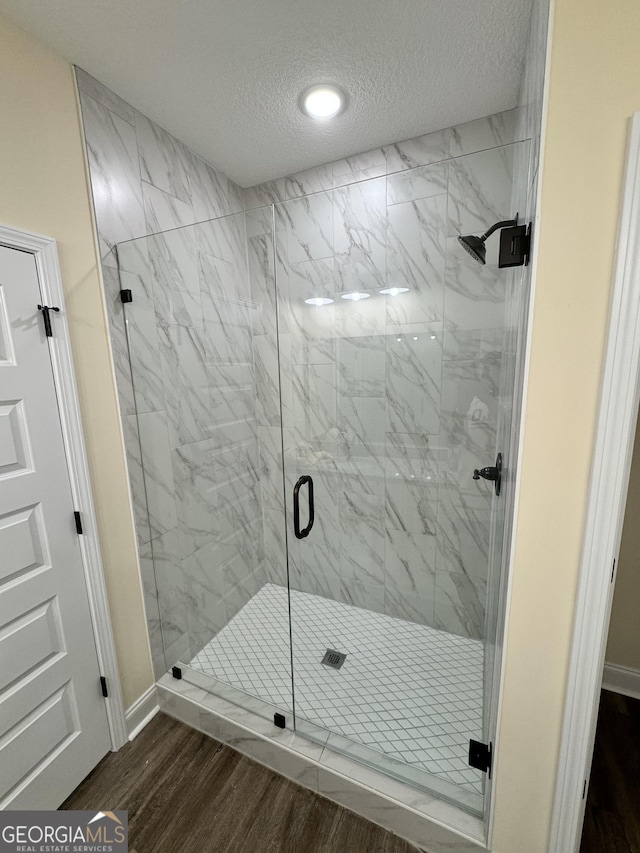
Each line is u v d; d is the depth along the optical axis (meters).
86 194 1.37
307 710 1.58
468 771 1.30
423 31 1.19
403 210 1.78
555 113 0.74
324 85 1.42
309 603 2.29
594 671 0.88
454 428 1.85
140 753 1.53
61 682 1.32
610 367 0.77
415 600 2.08
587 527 0.84
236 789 1.38
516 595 0.94
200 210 1.92
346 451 2.11
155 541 1.74
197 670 1.82
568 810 0.97
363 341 1.97
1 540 1.14
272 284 2.10
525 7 1.10
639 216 0.70
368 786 1.27
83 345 1.39
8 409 1.15
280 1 1.08
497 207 1.58
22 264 1.17
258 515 2.32
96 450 1.45
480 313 1.70
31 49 1.18
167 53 1.26
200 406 1.95
